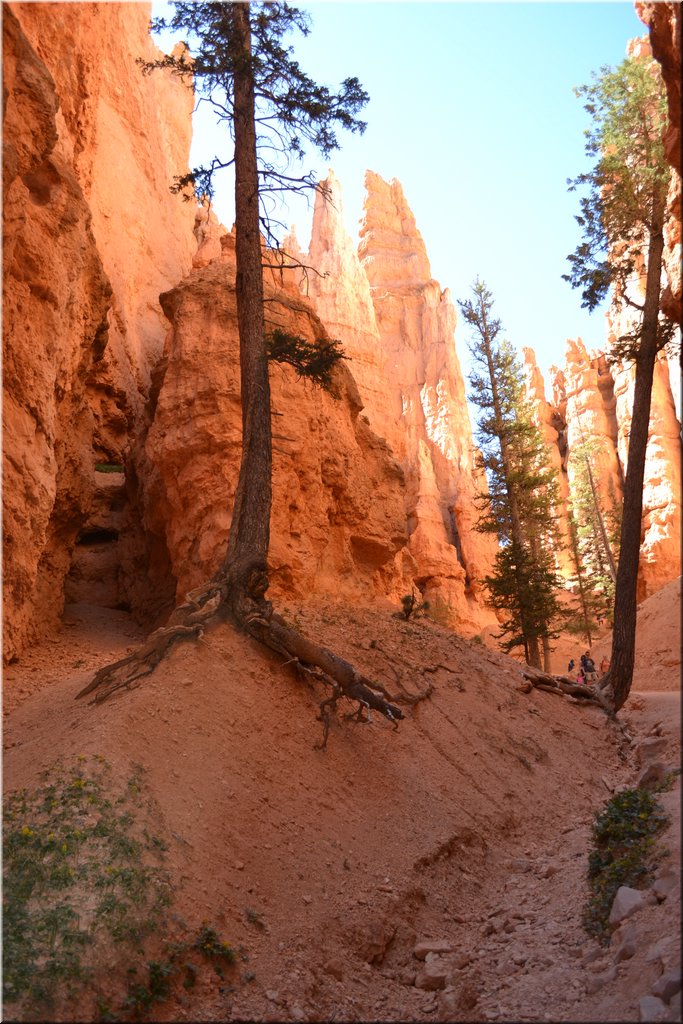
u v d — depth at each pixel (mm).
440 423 63656
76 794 8859
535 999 7008
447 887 10273
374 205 78188
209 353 19875
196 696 11383
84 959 6809
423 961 8609
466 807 12336
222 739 10945
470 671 17797
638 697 23969
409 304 71312
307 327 22078
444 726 14578
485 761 14148
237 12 15398
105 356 29688
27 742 11359
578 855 11070
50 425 16641
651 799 10242
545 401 84375
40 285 16094
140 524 24047
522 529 33969
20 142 15594
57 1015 6234
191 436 19312
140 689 11273
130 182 35875
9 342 15188
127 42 38281
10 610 15750
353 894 9289
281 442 19438
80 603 23500
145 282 35469
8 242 15180
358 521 21469
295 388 20500
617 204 21297
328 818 10617
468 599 54500
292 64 15297
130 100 37688
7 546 15031
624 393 71562
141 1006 6703
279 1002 7359
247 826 9758
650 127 21453
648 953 6738
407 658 16641
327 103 15281
